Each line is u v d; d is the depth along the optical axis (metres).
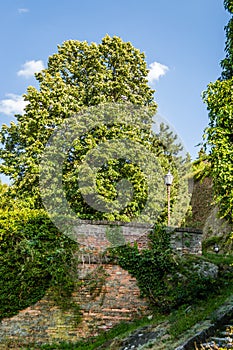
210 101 7.83
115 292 9.45
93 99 15.95
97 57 16.86
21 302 9.12
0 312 9.05
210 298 8.98
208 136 7.73
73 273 9.36
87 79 17.11
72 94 16.78
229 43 9.35
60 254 9.38
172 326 7.73
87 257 9.51
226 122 7.55
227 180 7.53
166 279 9.52
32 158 15.77
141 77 16.97
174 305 9.12
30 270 9.20
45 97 16.52
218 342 6.44
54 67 17.84
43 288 9.26
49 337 9.05
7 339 8.95
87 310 9.27
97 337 9.04
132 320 9.26
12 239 9.38
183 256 10.10
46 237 9.50
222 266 10.30
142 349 7.07
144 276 9.52
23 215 9.60
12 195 15.62
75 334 9.11
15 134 17.27
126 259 9.62
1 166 16.59
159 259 9.61
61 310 9.21
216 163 7.59
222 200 8.24
